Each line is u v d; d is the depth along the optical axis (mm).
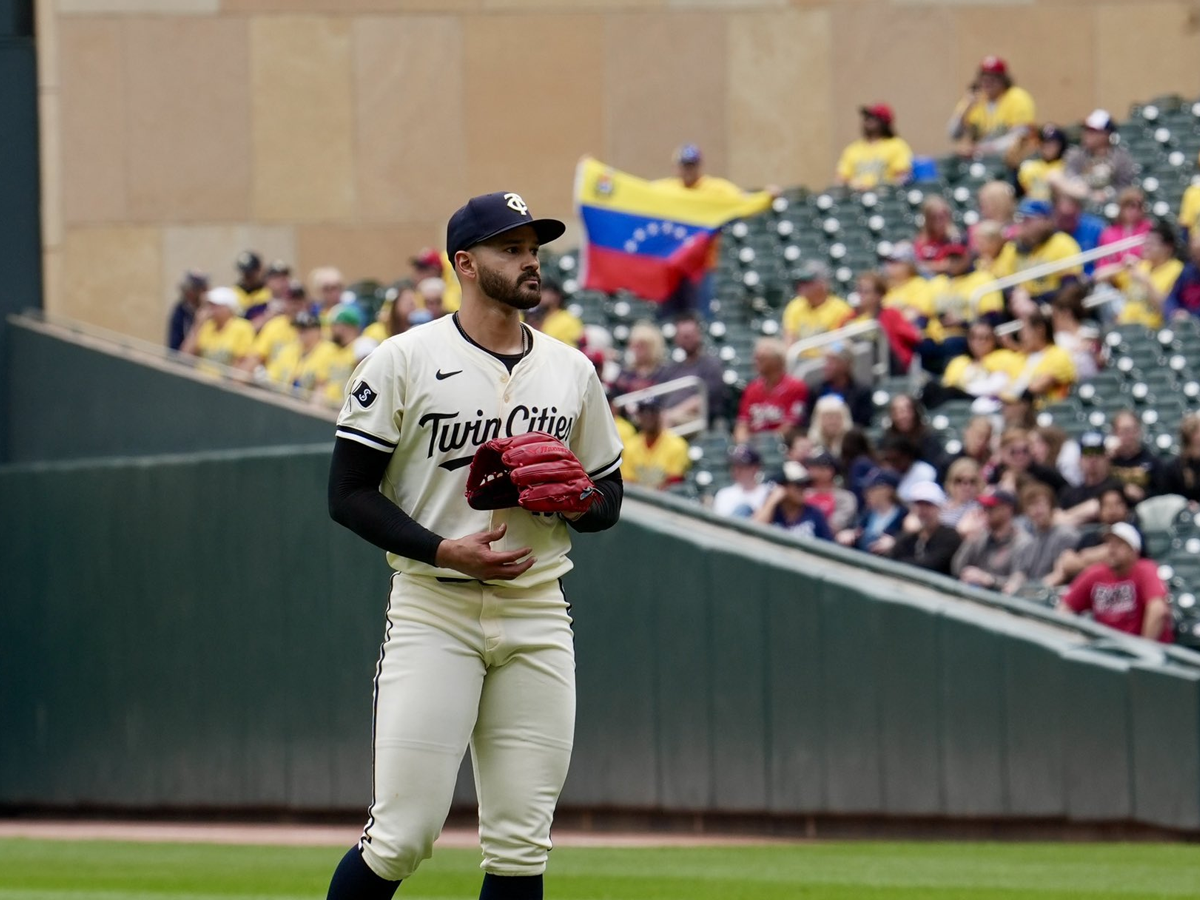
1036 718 28766
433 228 58281
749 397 40094
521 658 14203
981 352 39625
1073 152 48031
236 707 37500
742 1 58688
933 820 29938
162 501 38688
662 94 58594
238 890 25625
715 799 31906
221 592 37781
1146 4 58875
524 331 14656
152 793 38750
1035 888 23234
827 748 30797
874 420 39250
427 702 13945
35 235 46156
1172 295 40969
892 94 58750
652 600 32594
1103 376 39000
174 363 42500
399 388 14117
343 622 35969
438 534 14266
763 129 58750
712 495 38344
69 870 28844
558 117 58469
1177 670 27469
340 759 35969
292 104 57938
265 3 57750
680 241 45656
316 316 45312
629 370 42094
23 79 46312
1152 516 34062
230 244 57812
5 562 41188
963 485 33875
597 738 33188
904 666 30031
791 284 48750
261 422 40000
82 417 43781
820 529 34438
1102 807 28078
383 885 14086
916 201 50094
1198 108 52000
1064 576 31562
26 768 40812
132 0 57531
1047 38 58969
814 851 28594
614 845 30766
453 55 58250
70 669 40156
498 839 14227
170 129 57625
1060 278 42438
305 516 36469
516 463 13688
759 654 31500
